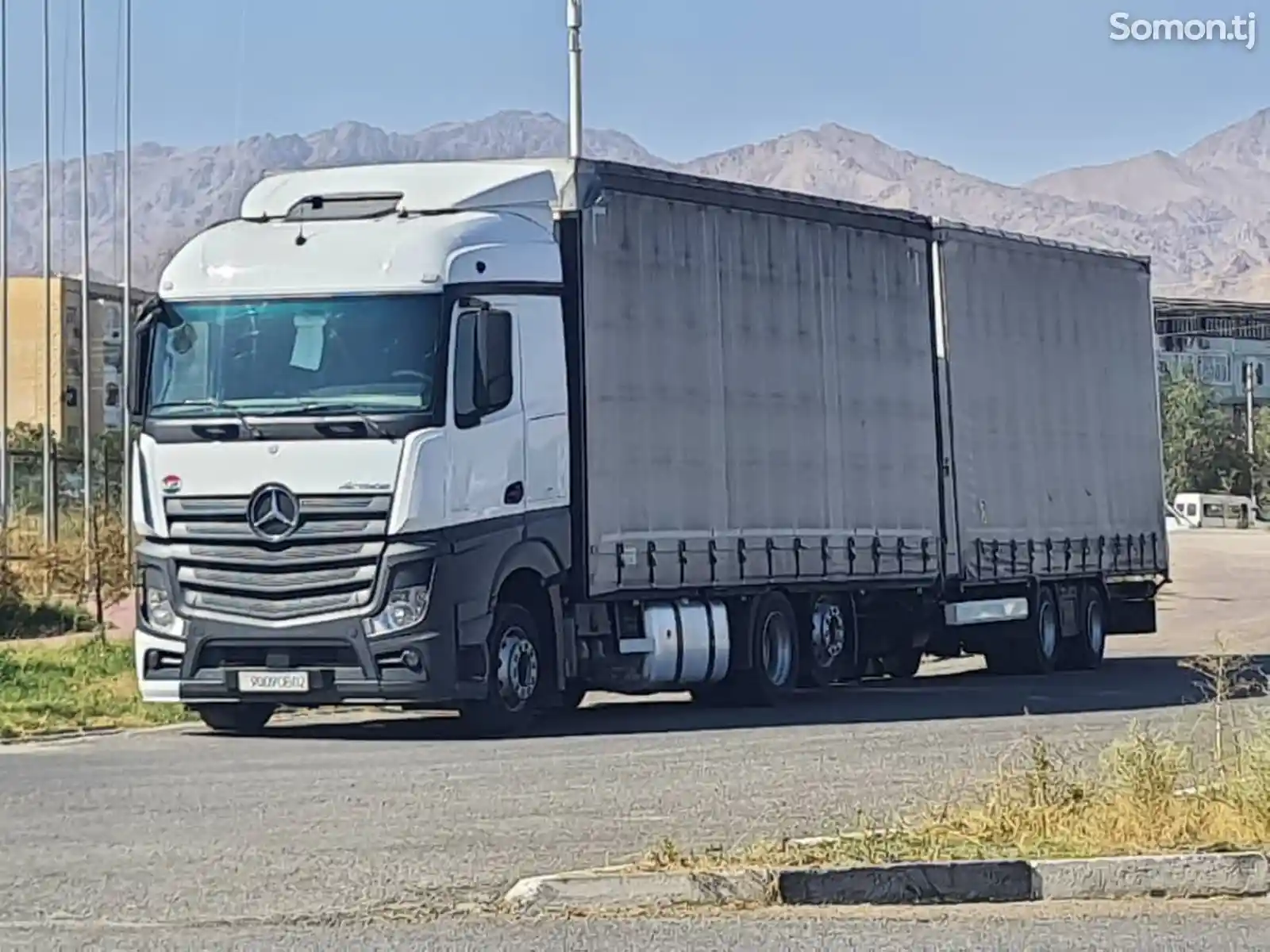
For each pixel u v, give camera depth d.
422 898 14.52
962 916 14.03
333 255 25.55
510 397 25.91
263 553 25.12
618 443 27.95
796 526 31.34
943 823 16.67
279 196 27.20
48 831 17.75
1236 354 185.88
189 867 15.84
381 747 24.83
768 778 21.30
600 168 27.94
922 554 34.41
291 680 25.16
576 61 40.81
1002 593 37.28
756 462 30.58
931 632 35.53
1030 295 38.22
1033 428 37.97
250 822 18.23
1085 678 37.72
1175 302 188.88
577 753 24.02
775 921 13.78
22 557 48.12
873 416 33.34
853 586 32.69
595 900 14.28
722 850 16.00
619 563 27.81
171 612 25.55
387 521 24.78
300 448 25.03
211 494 25.30
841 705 31.17
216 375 25.47
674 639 29.11
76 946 12.88
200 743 25.75
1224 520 149.50
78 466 80.81
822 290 32.25
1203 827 16.25
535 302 26.67
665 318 28.94
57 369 106.69
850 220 33.09
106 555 46.28
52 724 27.69
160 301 25.86
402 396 25.00
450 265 25.38
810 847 15.78
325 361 25.25
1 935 13.26
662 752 24.06
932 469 34.84
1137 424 41.94
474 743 25.25
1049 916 14.05
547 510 26.77
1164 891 14.82
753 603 30.72
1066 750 23.53
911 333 34.50
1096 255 40.69
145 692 25.77
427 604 24.83
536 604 27.09
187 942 13.03
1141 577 42.25
